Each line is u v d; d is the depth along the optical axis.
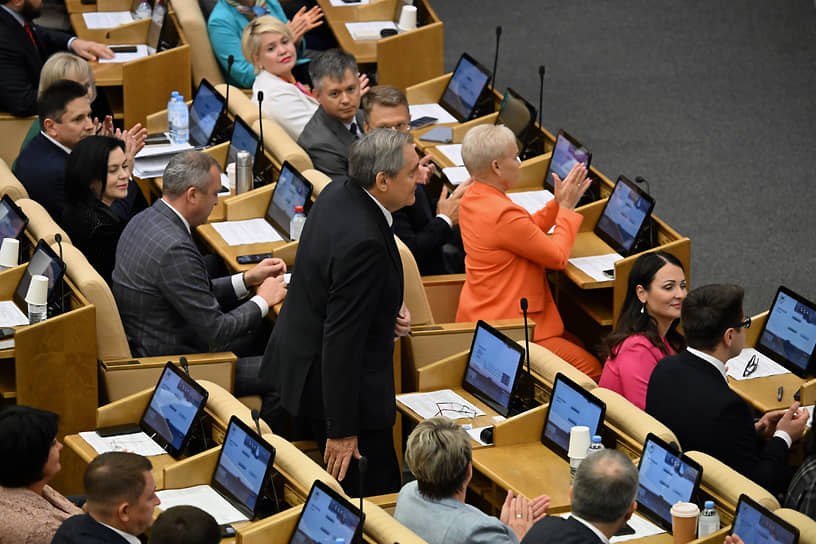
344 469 16.36
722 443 16.41
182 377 17.33
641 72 38.50
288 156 23.55
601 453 13.28
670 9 43.28
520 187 25.31
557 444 17.12
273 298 19.77
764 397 19.53
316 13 30.34
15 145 27.27
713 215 30.45
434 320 22.44
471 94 28.45
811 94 37.19
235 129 25.02
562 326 21.48
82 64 24.38
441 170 25.83
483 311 21.16
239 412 16.64
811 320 20.20
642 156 33.38
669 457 15.37
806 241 29.38
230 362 18.78
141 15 31.36
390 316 16.48
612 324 22.47
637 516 15.59
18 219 20.59
